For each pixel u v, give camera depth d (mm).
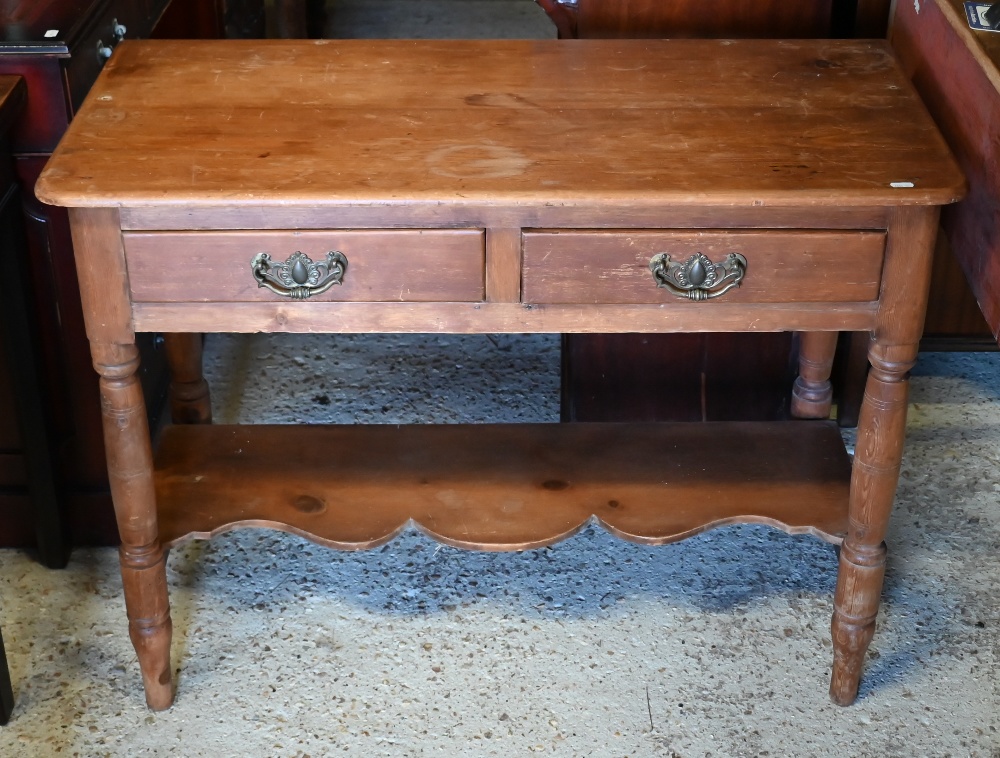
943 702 1945
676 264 1601
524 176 1576
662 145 1669
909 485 2398
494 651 2031
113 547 2242
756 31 2225
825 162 1620
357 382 2680
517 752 1851
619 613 2105
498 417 2588
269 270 1585
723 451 2084
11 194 1871
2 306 1932
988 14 1752
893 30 2123
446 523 1928
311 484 1999
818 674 1996
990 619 2102
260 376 2689
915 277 1611
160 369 2416
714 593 2150
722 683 1976
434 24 4391
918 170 1595
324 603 2123
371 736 1878
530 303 1631
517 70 1896
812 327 1656
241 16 3344
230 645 2037
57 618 2088
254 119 1723
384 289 1610
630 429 2131
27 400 2014
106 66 1872
